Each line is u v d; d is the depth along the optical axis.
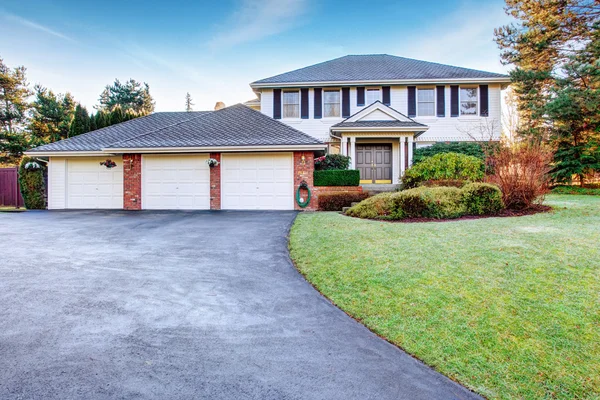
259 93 19.84
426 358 2.93
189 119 16.89
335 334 3.38
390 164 17.52
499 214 9.29
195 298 4.27
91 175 14.96
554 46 19.31
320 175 13.54
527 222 7.77
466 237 6.49
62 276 5.09
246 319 3.70
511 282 4.23
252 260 5.97
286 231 8.57
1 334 3.29
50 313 3.78
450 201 9.19
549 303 3.66
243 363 2.84
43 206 15.27
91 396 2.38
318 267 5.38
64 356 2.91
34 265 5.66
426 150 16.77
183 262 5.86
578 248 5.36
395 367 2.81
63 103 33.31
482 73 18.28
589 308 3.50
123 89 48.69
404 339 3.24
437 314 3.63
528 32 19.25
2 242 7.49
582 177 17.61
